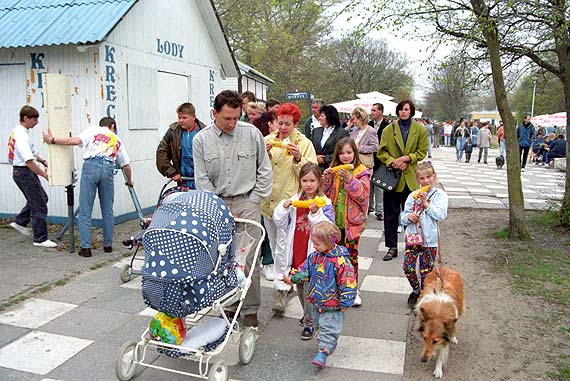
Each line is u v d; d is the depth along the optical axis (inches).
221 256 143.6
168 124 403.2
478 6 285.6
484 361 166.1
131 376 149.2
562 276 248.1
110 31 307.9
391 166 259.0
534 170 831.7
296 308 208.7
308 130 366.3
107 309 202.5
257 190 180.4
